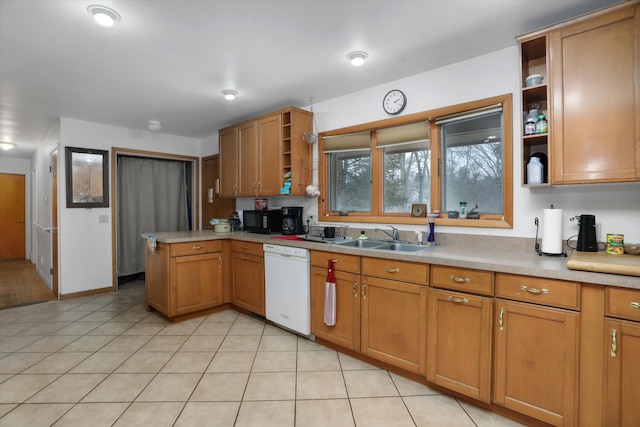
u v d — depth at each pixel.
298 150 3.36
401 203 2.93
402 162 2.92
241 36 2.11
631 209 1.85
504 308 1.72
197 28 2.01
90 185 4.17
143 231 4.98
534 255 2.00
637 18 1.59
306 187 3.42
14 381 2.14
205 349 2.63
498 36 2.12
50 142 4.57
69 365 2.36
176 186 5.32
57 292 4.06
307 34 2.10
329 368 2.32
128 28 2.00
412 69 2.62
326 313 2.49
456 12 1.87
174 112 3.77
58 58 2.39
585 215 1.87
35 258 6.16
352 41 2.19
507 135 2.24
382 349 2.24
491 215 2.38
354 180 3.28
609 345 1.44
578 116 1.75
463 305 1.86
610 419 1.45
